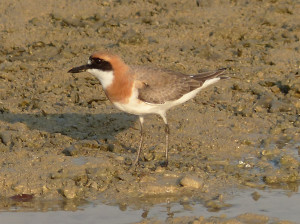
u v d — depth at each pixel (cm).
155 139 1398
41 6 2159
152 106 1231
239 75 1747
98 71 1220
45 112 1491
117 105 1237
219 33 2014
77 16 2128
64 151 1305
